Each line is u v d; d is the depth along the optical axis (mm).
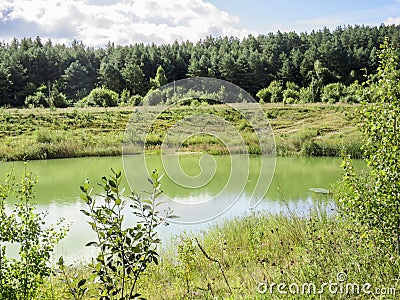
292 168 15859
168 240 6844
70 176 15016
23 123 25719
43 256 3598
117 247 2652
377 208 3553
